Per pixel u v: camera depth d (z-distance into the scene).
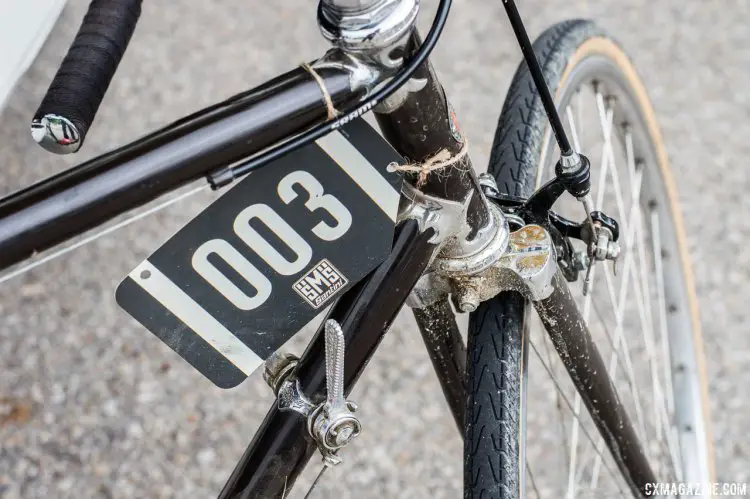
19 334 1.91
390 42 0.63
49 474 1.73
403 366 1.84
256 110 0.62
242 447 1.76
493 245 0.85
